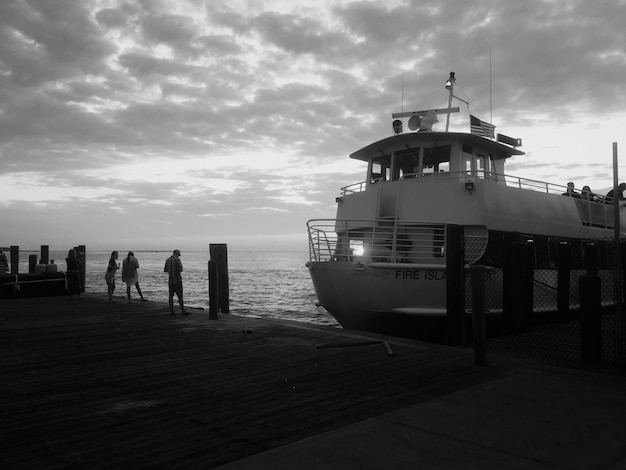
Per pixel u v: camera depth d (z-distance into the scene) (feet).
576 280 50.55
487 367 22.54
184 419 15.17
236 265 468.34
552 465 11.50
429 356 25.20
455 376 20.81
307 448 12.53
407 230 41.88
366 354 25.79
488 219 39.86
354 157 50.37
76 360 24.50
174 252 43.91
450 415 15.21
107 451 12.56
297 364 23.34
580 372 21.36
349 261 39.40
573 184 56.59
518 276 35.65
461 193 40.32
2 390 18.81
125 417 15.43
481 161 47.21
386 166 47.88
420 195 41.88
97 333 33.24
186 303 91.91
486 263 39.52
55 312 45.68
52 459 12.05
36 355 25.85
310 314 76.84
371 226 44.04
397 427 14.11
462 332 30.32
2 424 14.76
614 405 16.30
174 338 31.17
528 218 44.45
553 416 15.11
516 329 35.55
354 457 11.94
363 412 15.72
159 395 18.02
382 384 19.44
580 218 53.21
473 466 11.43
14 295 60.03
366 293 38.93
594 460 11.80
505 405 16.30
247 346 28.27
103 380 20.39
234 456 12.17
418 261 40.70
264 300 105.70
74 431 14.11
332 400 17.16
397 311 38.09
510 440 13.08
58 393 18.38
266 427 14.34
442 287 37.32
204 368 22.57
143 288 133.18
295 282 180.24
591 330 24.43
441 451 12.32
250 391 18.48
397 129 47.91
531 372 21.40
